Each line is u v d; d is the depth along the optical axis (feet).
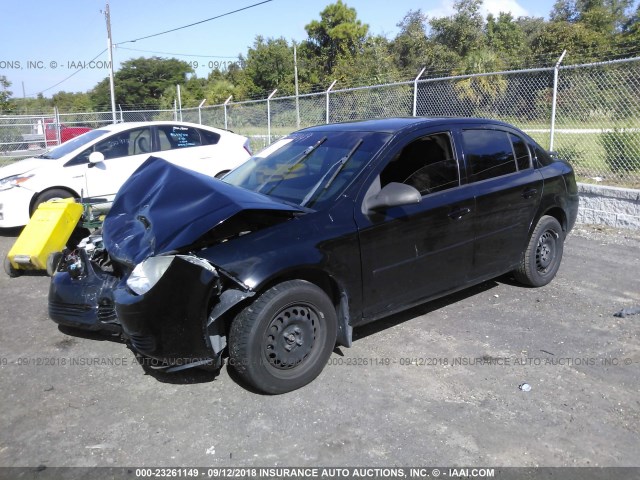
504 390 11.32
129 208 13.48
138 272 10.46
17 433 10.12
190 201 11.85
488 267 14.99
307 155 14.06
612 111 28.99
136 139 27.78
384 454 9.37
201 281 10.06
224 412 10.68
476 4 103.14
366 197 12.21
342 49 143.43
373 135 13.56
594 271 18.92
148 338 10.43
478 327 14.34
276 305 10.66
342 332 12.02
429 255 13.25
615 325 14.42
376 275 12.30
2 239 25.67
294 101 44.01
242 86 129.70
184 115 60.90
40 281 19.19
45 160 26.50
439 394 11.21
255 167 15.16
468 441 9.68
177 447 9.64
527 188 15.60
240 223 11.05
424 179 13.39
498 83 31.14
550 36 101.45
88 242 14.14
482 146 14.93
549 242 16.99
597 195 25.75
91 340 14.19
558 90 29.09
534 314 15.16
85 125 78.28
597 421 10.20
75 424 10.38
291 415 10.55
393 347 13.28
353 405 10.85
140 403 11.07
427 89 32.68
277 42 146.51
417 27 106.42
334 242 11.45
